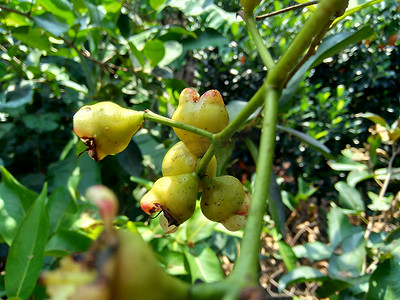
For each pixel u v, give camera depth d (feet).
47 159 1.31
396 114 1.64
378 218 1.11
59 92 1.07
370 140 0.91
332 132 1.54
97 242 0.15
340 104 1.43
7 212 0.67
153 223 0.75
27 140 1.28
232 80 1.84
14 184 0.69
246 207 0.37
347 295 0.58
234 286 0.15
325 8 0.23
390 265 0.51
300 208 1.21
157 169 0.96
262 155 0.23
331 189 1.59
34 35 0.74
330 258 0.62
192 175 0.35
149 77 1.00
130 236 0.15
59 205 0.75
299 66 0.38
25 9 0.82
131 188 0.99
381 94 1.67
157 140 1.05
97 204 0.15
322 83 1.77
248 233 0.19
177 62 1.01
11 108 1.04
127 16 0.99
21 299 0.49
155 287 0.15
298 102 1.55
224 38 0.94
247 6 0.34
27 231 0.55
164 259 0.69
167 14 1.34
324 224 1.41
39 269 0.53
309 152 1.58
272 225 1.11
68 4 0.72
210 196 0.36
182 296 0.16
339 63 1.69
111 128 0.36
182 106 0.37
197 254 0.73
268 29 1.34
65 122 1.34
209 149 0.33
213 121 0.35
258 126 0.87
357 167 0.91
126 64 0.99
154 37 0.92
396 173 0.88
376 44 1.48
